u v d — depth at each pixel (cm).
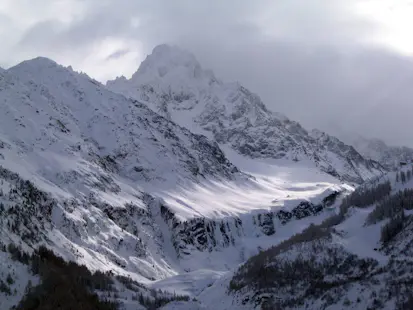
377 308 17975
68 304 17662
